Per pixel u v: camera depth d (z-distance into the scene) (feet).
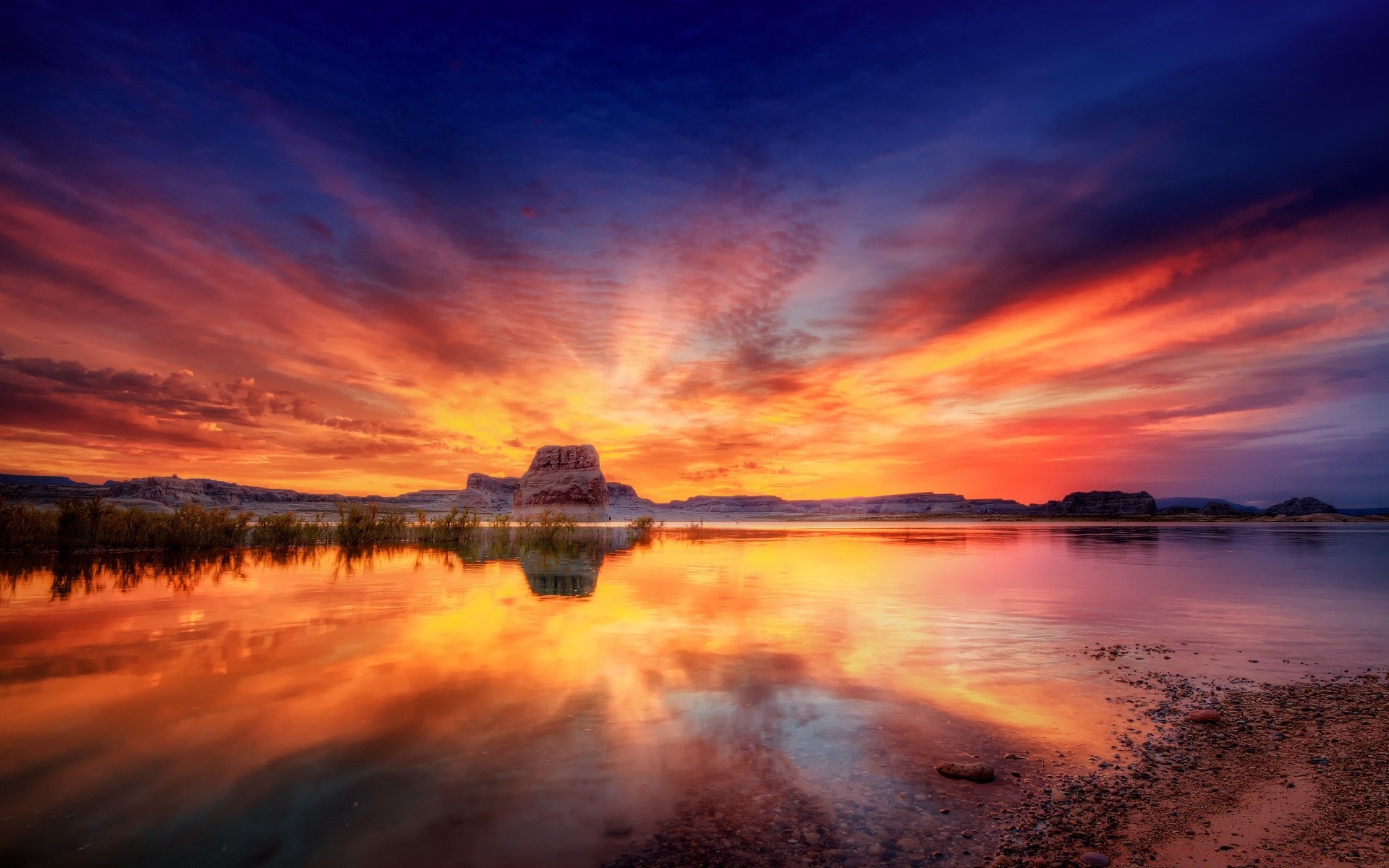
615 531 225.15
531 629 39.68
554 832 15.84
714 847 15.39
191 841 15.01
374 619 42.45
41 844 14.69
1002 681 30.22
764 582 68.64
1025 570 84.12
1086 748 22.38
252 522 161.07
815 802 17.87
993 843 16.02
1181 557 106.01
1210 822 17.19
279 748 20.62
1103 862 15.10
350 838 15.30
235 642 35.27
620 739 21.95
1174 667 33.14
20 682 27.43
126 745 20.67
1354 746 22.58
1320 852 15.58
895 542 158.81
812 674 30.48
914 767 20.40
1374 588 63.87
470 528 132.77
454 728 22.58
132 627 39.06
